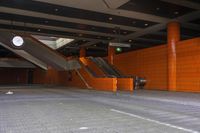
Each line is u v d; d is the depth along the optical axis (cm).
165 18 2116
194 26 2370
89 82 2559
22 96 1520
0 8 1903
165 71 2272
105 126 609
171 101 1218
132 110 912
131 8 1864
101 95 1648
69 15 2091
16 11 1981
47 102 1176
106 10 1933
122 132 545
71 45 3769
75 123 647
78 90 2203
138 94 1675
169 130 572
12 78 4612
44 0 1727
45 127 597
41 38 4019
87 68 2767
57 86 3112
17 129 576
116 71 2831
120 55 3111
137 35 2900
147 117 754
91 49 4234
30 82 4672
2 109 915
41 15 2097
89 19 2211
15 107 975
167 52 2250
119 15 2064
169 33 2236
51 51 2823
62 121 675
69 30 2669
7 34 2628
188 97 1424
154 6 1798
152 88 2450
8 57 4159
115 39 3178
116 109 937
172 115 801
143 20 2200
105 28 2552
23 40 2633
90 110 901
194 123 664
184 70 2027
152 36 2962
